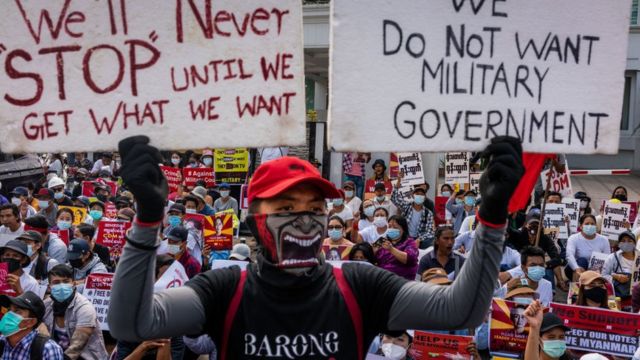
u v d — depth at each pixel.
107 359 6.52
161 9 2.35
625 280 9.15
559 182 13.66
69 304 6.35
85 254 7.83
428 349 5.79
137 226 2.06
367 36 2.36
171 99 2.37
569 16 2.52
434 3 2.41
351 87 2.36
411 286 2.31
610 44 2.55
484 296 2.18
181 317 2.20
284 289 2.23
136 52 2.36
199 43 2.36
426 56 2.41
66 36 2.35
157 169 2.07
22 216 12.70
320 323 2.22
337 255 8.99
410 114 2.40
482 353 7.21
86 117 2.37
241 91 2.38
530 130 2.51
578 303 7.02
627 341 5.98
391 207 12.77
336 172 17.80
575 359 5.93
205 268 10.05
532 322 4.95
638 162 35.22
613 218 11.98
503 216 2.14
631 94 35.34
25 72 2.36
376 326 2.34
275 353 2.21
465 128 2.45
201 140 2.38
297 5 2.35
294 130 2.38
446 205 13.26
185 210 10.55
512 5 2.47
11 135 2.36
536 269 7.26
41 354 5.42
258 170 2.38
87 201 12.80
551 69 2.52
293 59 2.37
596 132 2.55
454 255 8.18
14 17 2.34
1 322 5.38
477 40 2.45
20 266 7.11
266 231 2.28
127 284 2.06
